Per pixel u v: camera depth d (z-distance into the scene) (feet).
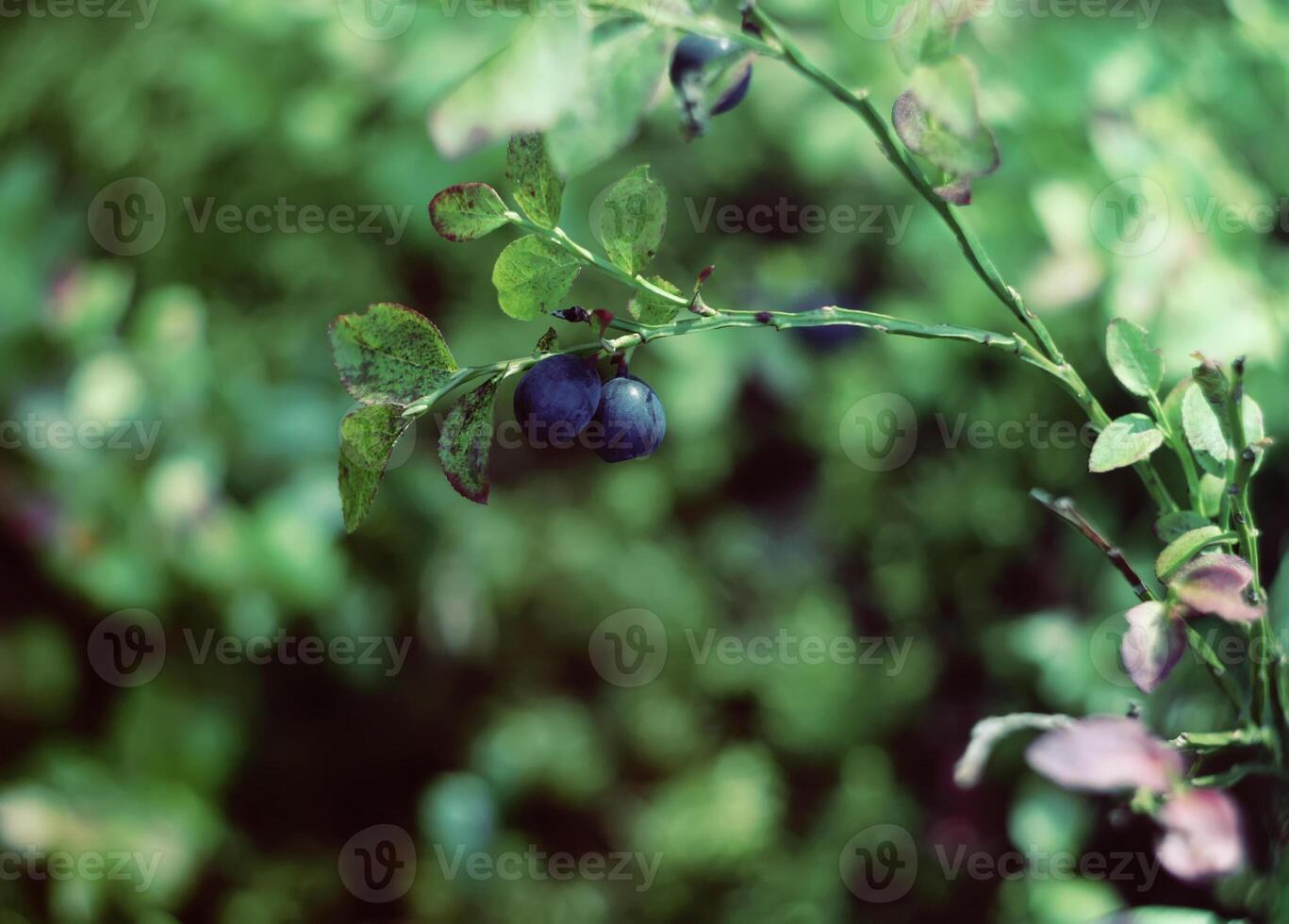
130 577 2.24
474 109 0.88
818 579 2.80
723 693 2.81
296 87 2.47
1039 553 2.38
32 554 2.34
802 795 2.70
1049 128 1.88
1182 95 1.99
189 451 2.29
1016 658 2.37
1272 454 1.75
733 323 0.96
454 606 2.70
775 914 2.53
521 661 2.83
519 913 2.63
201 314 2.37
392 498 2.69
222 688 2.54
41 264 2.37
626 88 0.90
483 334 2.72
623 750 2.80
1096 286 1.77
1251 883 1.19
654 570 2.87
